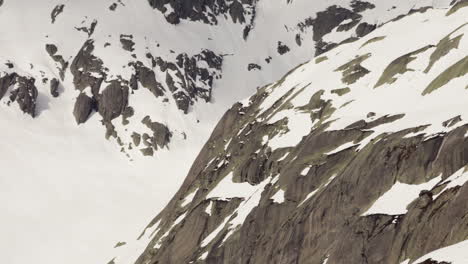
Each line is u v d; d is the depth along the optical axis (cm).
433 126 6719
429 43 9725
